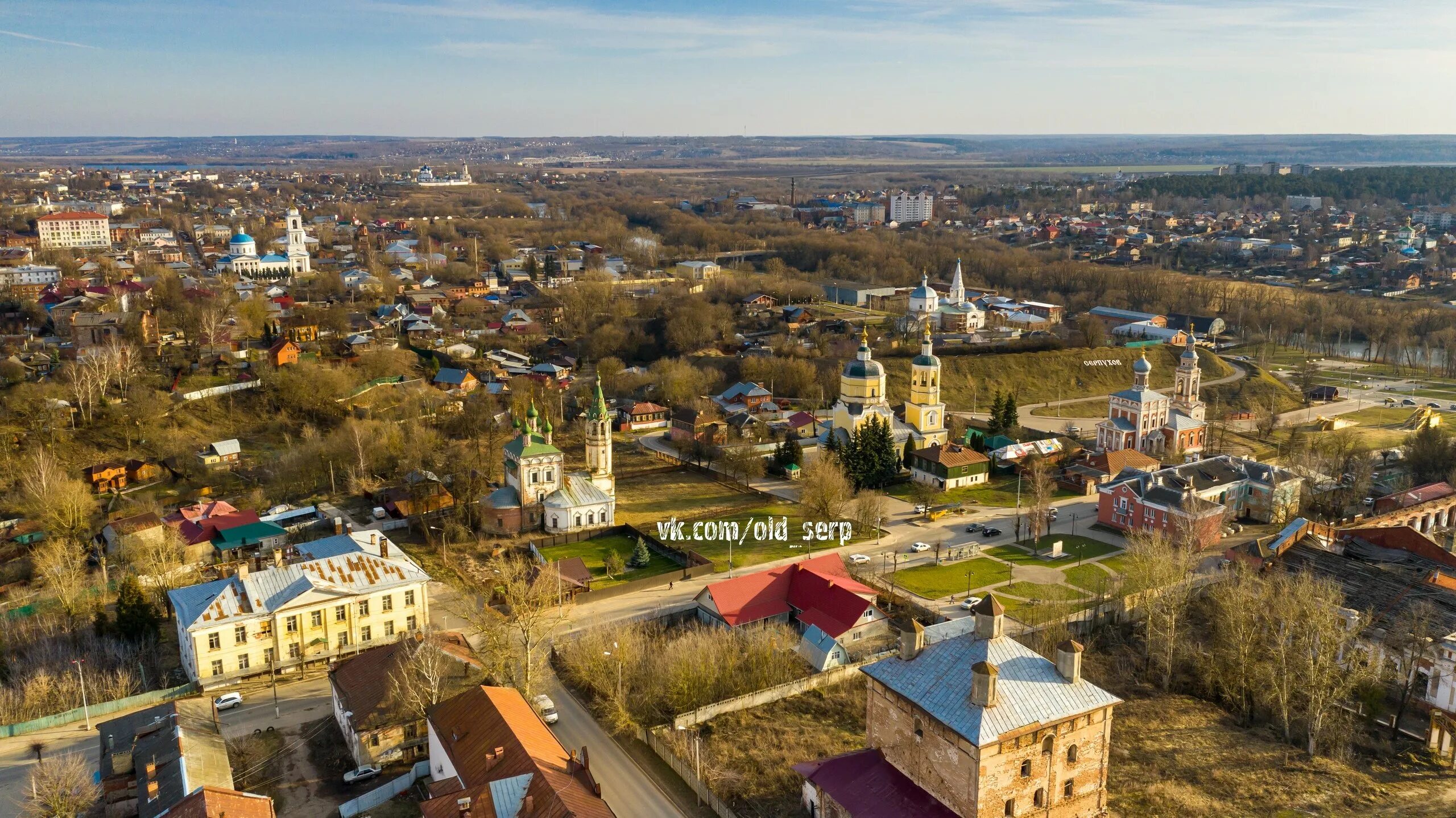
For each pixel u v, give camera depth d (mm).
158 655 125375
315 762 101438
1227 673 115812
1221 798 94625
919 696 80125
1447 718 104812
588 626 132750
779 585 140125
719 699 113938
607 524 178625
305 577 124562
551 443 190125
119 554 152500
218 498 186500
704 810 93250
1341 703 110750
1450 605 123125
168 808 83438
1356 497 187750
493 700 93750
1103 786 82438
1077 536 175375
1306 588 116375
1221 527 171000
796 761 101562
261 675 120438
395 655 108625
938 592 148875
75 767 92750
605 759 102312
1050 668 81625
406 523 175250
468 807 78125
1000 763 75375
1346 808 92688
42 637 127438
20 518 170500
